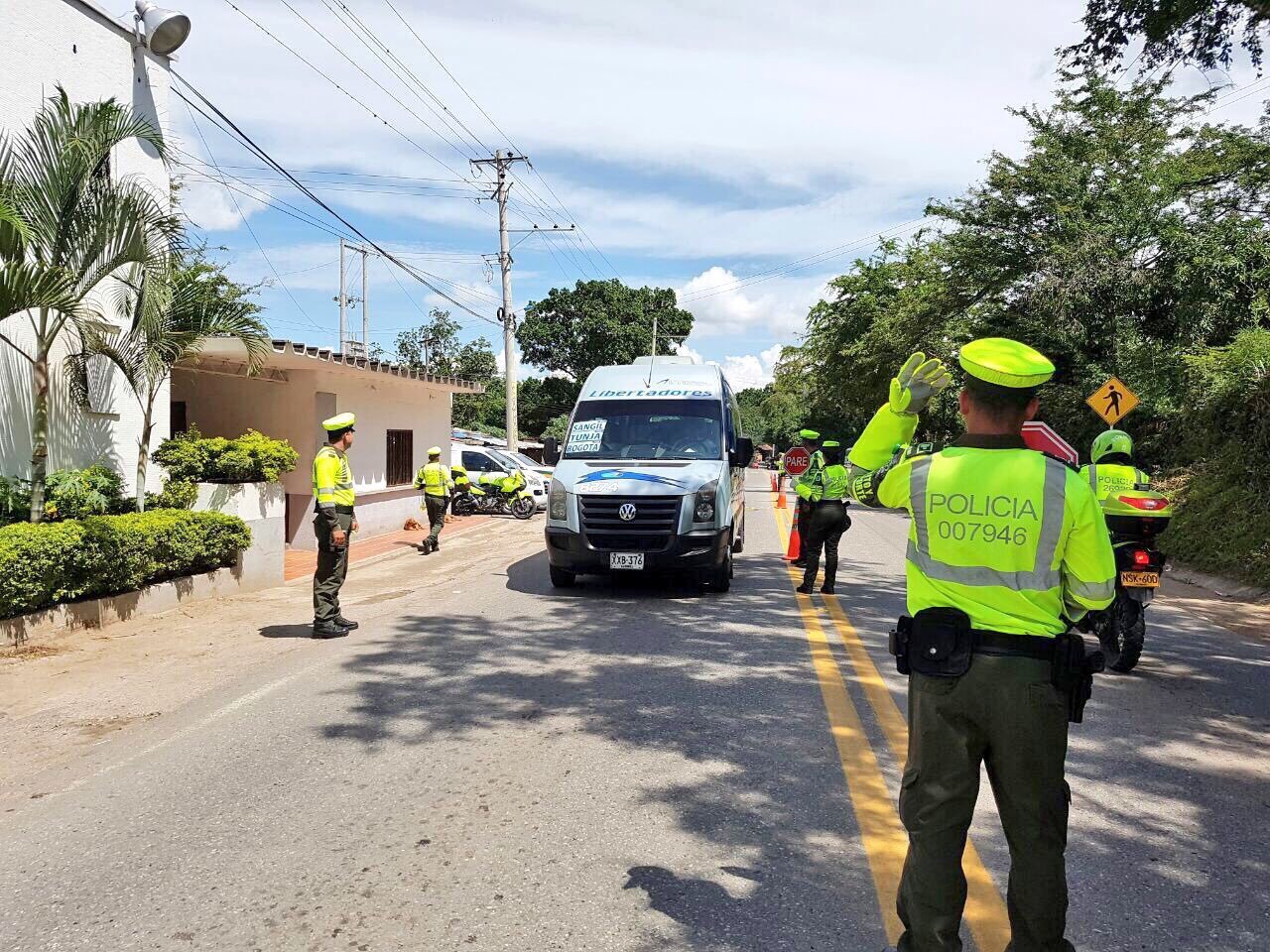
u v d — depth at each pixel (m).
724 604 9.54
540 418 57.72
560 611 9.17
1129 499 6.86
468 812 4.22
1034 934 2.58
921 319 24.91
